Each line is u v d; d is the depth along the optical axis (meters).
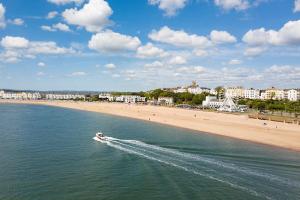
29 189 49.50
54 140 92.38
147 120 162.00
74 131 112.75
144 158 68.94
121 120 161.25
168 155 72.06
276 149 83.50
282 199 46.09
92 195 47.47
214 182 52.94
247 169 61.09
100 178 55.09
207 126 130.75
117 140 93.00
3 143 86.19
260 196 47.16
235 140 97.69
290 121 148.38
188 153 74.69
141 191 49.00
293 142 93.25
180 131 117.69
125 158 69.00
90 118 170.62
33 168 61.09
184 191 48.91
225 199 45.97
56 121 148.38
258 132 111.75
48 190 49.19
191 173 57.69
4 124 130.38
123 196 47.12
